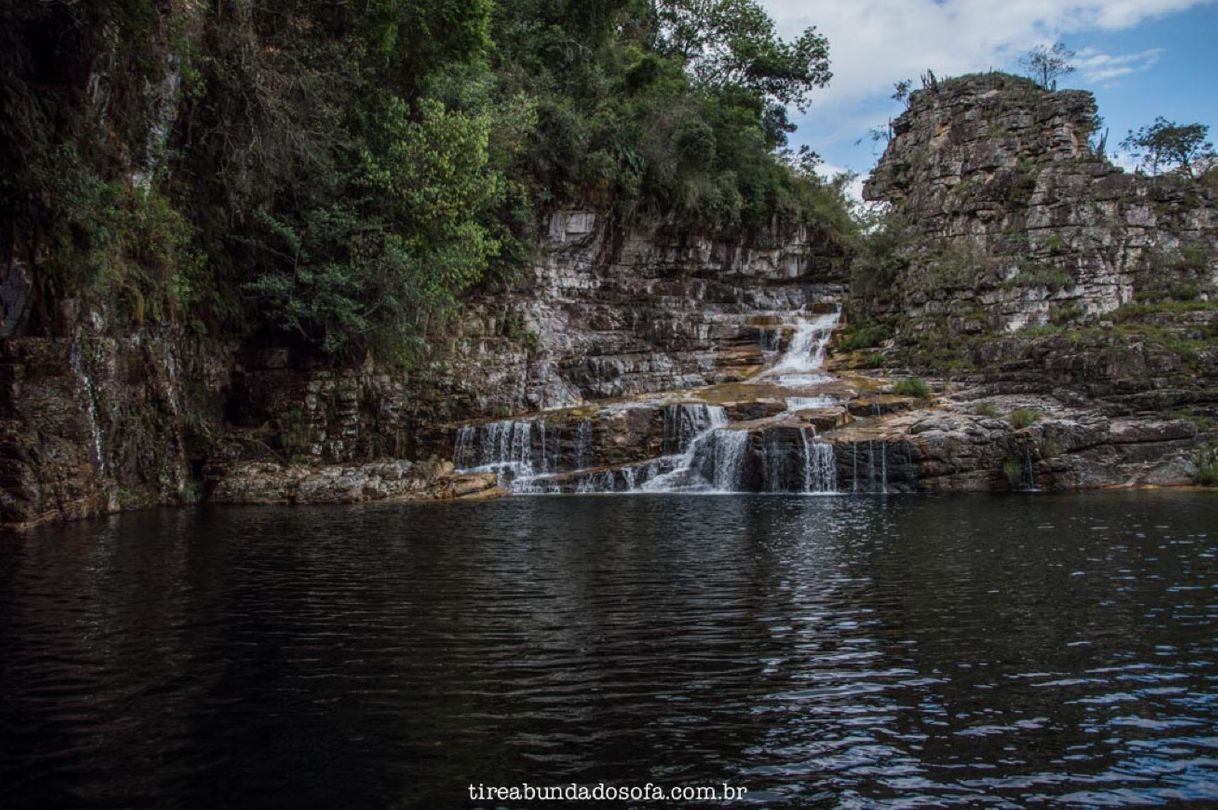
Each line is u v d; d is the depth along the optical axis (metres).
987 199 39.31
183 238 21.55
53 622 8.41
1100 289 34.88
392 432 27.52
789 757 5.23
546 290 35.19
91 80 17.61
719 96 46.66
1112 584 10.30
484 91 29.94
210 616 8.73
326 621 8.50
